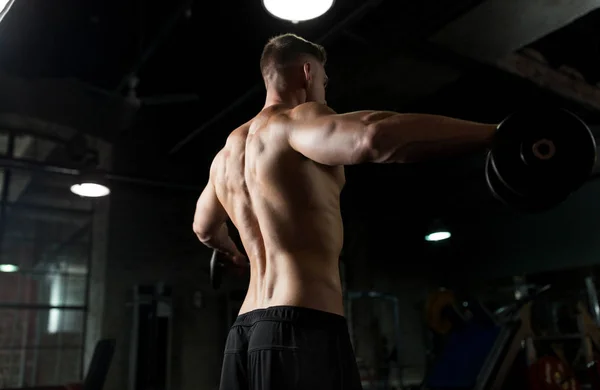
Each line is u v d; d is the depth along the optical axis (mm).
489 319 4488
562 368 4137
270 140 1108
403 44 3977
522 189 784
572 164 753
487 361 4109
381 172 7852
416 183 8078
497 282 7871
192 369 6320
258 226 1148
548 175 760
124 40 4711
